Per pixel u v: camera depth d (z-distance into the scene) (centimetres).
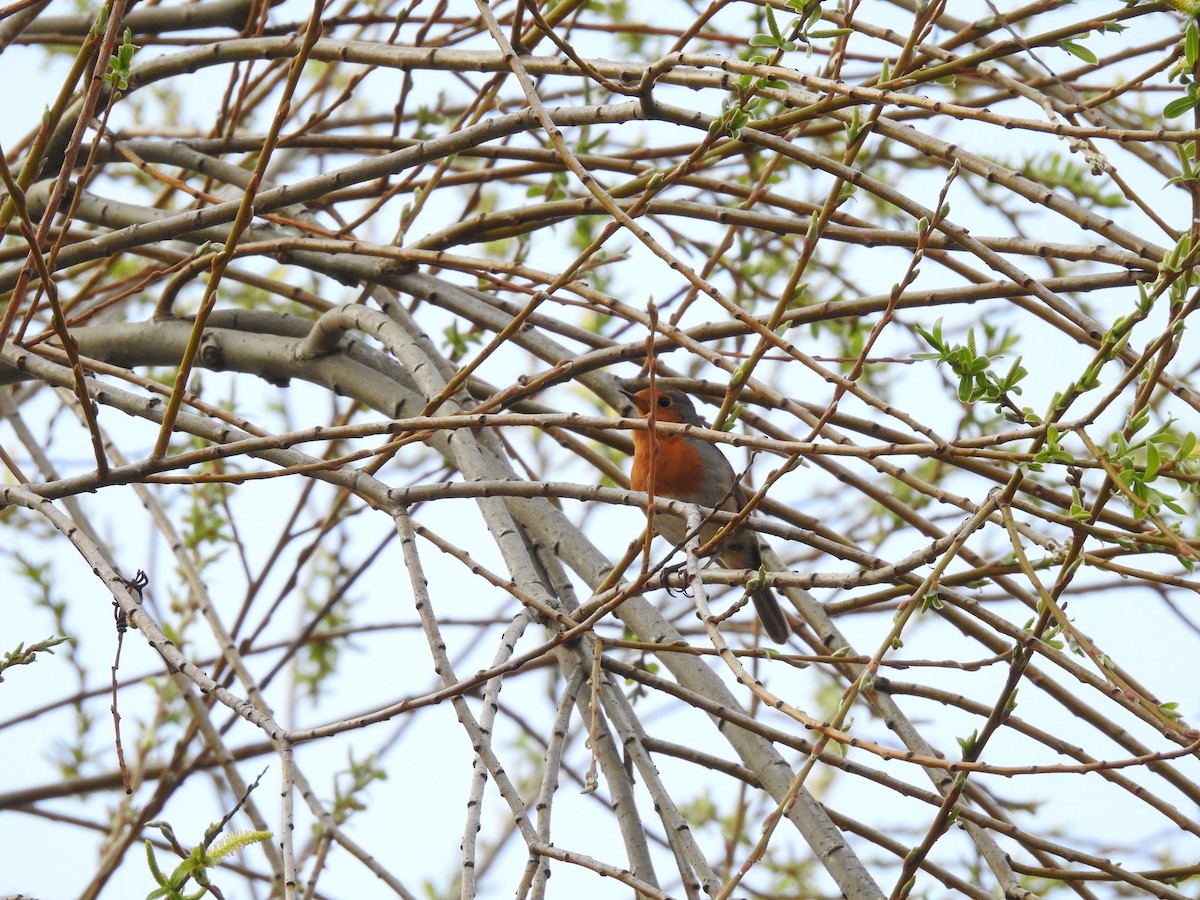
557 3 1072
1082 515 618
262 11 1034
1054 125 630
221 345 1062
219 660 1165
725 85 769
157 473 772
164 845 966
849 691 608
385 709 682
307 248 877
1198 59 638
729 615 709
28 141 1153
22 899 637
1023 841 758
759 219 940
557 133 698
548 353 1042
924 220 651
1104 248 827
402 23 1081
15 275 986
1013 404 650
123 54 740
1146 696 668
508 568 848
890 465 737
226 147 1130
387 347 960
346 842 941
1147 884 736
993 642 928
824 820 781
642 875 788
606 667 841
